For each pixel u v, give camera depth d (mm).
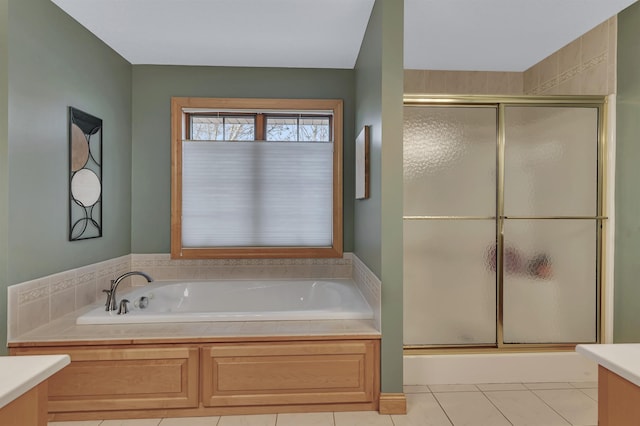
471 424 2041
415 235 2561
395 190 2084
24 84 1955
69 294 2346
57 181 2215
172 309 2947
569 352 2559
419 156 2545
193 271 3164
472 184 2561
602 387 1076
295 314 2287
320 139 3293
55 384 1999
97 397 2020
